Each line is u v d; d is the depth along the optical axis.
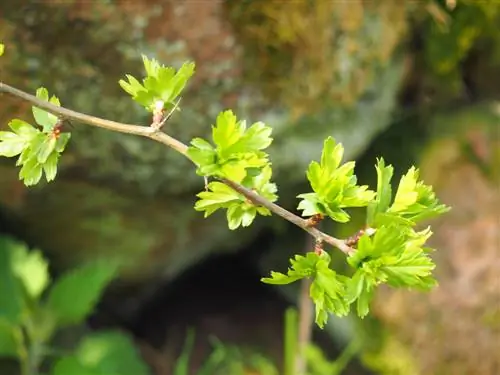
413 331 0.85
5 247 0.81
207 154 0.44
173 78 0.46
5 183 0.73
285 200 0.86
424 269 0.45
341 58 0.75
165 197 0.78
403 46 0.84
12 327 0.77
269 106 0.74
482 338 0.84
